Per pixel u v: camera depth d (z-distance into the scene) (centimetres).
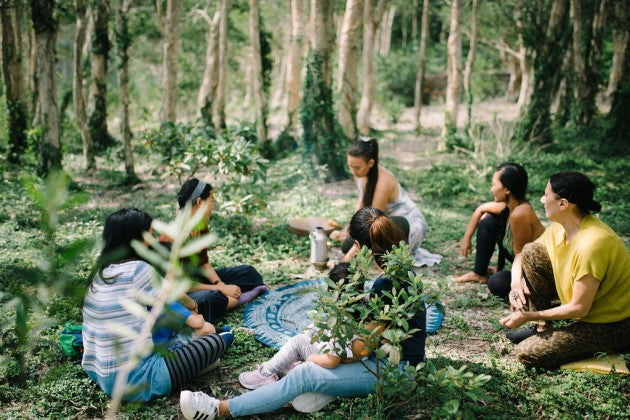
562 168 1019
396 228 311
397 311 268
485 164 965
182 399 279
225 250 547
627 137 1212
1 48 1028
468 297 451
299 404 294
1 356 206
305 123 939
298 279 495
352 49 1018
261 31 1403
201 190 414
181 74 1912
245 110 2158
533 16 1225
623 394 313
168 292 144
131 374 296
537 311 336
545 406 306
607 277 315
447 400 272
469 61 1368
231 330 389
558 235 346
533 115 1245
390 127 1933
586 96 1558
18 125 1069
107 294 286
